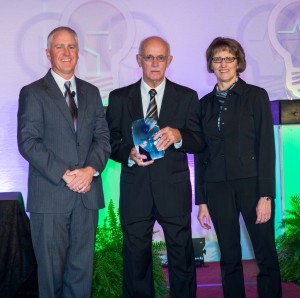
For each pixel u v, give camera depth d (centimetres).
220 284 441
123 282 349
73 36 326
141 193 339
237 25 504
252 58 506
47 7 487
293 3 507
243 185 333
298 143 512
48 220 319
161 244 416
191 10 500
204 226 355
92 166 321
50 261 318
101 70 494
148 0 496
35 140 314
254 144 334
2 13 482
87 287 329
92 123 333
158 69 333
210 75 505
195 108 346
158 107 343
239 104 334
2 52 483
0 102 485
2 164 488
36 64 487
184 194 343
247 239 516
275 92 510
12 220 350
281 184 511
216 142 338
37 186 321
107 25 493
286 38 508
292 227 478
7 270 350
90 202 326
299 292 416
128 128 343
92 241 329
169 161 341
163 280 411
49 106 320
